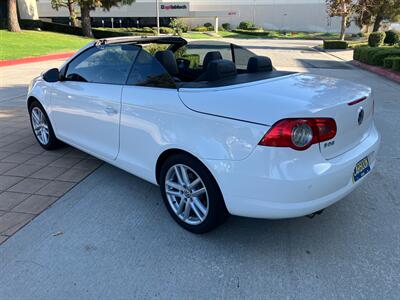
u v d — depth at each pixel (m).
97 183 4.11
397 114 7.34
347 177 2.75
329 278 2.66
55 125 4.62
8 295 2.50
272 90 2.92
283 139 2.46
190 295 2.51
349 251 2.96
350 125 2.82
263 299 2.47
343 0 32.69
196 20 64.44
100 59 3.83
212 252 2.95
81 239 3.10
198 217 3.09
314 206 2.59
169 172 3.19
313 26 62.66
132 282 2.62
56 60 18.47
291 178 2.48
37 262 2.81
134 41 4.00
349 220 3.39
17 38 26.09
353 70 15.98
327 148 2.63
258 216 2.67
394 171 4.46
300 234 3.19
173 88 3.08
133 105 3.33
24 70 14.08
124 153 3.60
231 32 57.66
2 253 2.91
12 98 8.52
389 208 3.60
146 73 3.34
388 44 29.86
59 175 4.29
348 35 50.47
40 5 61.53
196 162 2.89
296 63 18.78
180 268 2.77
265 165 2.52
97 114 3.78
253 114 2.58
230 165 2.65
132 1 34.88
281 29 64.31
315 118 2.51
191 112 2.86
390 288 2.56
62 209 3.55
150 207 3.62
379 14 32.41
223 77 3.26
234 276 2.69
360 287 2.57
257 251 2.96
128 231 3.22
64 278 2.65
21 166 4.54
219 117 2.70
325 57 22.72
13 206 3.60
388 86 11.27
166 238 3.12
